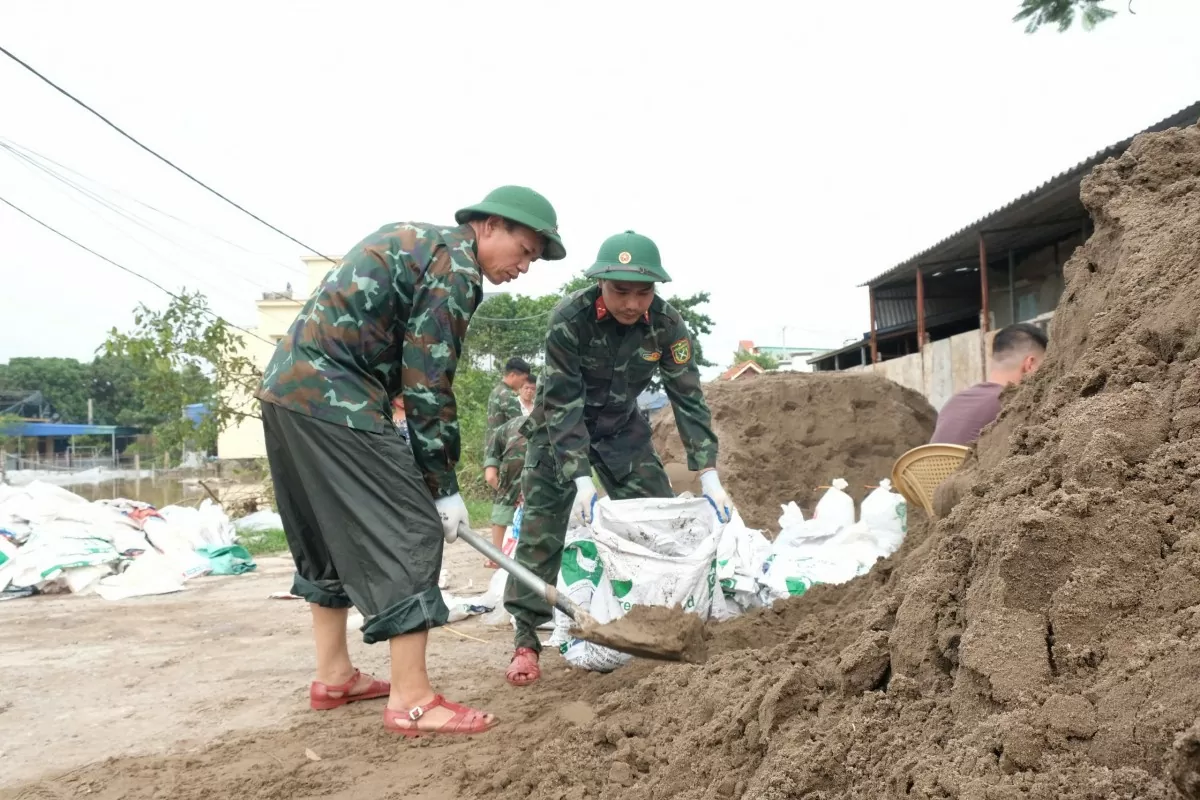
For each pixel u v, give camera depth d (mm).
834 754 1628
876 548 4211
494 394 7512
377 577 2779
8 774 2674
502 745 2641
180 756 2768
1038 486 1864
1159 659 1354
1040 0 6961
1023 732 1353
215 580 7199
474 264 2896
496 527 7055
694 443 3848
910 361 14945
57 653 4426
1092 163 10047
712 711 2168
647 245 3377
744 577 3797
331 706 3244
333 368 2779
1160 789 1169
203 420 13578
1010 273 15039
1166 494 1640
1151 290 2172
